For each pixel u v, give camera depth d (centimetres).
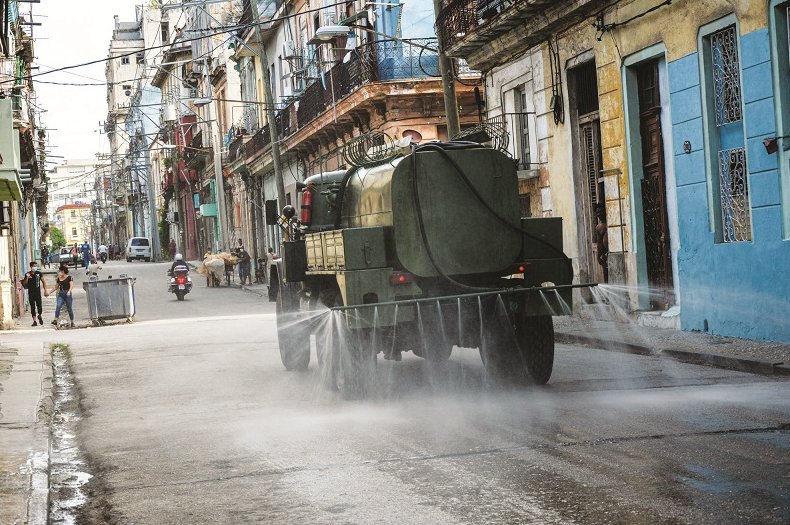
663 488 625
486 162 1105
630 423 855
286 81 4522
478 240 1098
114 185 13150
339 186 1245
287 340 1427
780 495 595
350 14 3403
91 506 691
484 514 593
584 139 2070
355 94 3056
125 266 7594
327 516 614
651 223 1817
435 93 2936
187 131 7738
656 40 1702
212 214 6912
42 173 5319
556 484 654
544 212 2241
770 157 1400
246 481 728
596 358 1415
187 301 3944
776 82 1378
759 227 1435
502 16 2108
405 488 671
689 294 1638
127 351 1948
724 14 1496
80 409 1192
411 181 1088
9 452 878
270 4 4581
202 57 6262
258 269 5003
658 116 1753
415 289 1089
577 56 2016
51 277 6312
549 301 1101
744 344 1392
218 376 1427
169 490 718
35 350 2061
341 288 1095
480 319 1097
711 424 831
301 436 891
